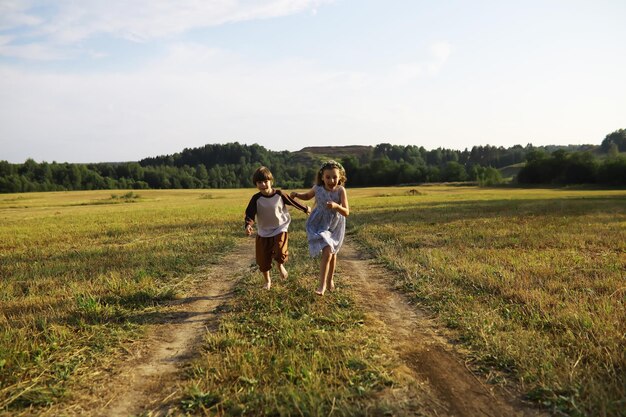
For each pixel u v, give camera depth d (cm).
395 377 322
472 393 304
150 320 470
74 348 389
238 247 1007
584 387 286
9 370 338
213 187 13575
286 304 500
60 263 793
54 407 294
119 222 1794
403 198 3934
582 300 475
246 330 427
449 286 573
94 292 567
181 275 677
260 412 278
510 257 752
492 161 18875
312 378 311
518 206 2291
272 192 536
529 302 481
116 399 305
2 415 283
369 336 408
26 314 478
